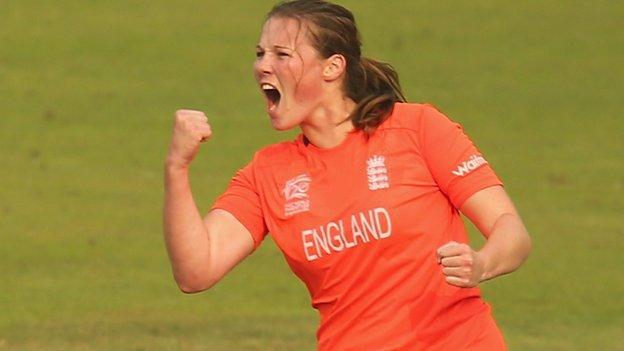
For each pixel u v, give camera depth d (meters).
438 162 19.17
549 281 49.28
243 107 77.06
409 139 19.34
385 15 94.94
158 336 42.28
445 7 97.06
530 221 58.12
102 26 91.75
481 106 78.31
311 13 19.25
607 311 45.81
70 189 62.38
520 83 82.69
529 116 76.75
